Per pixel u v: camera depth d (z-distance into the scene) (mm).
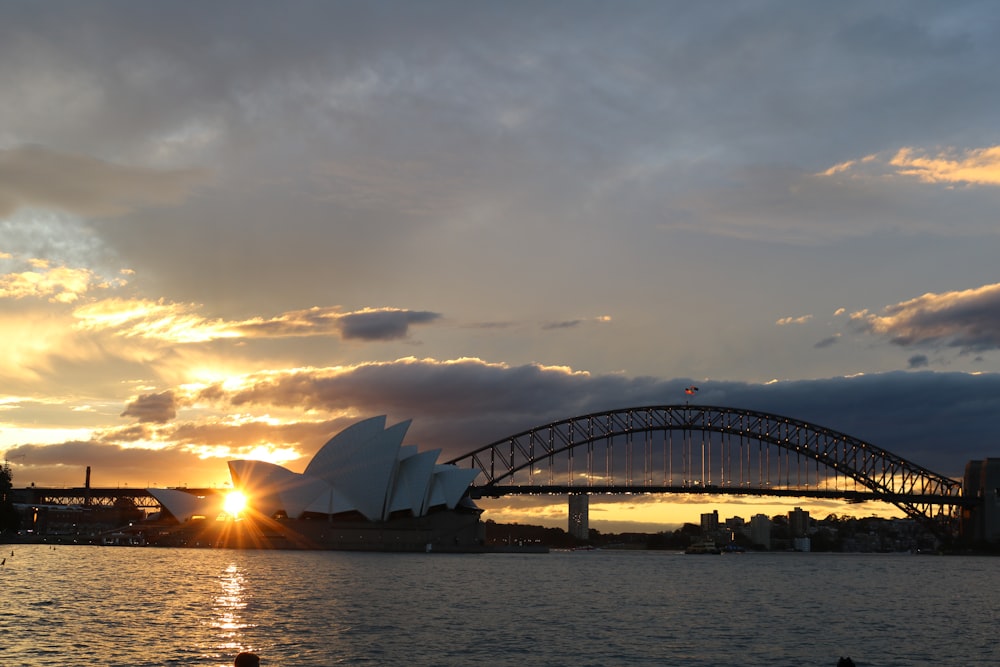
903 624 91688
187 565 156625
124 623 75500
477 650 66812
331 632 73188
